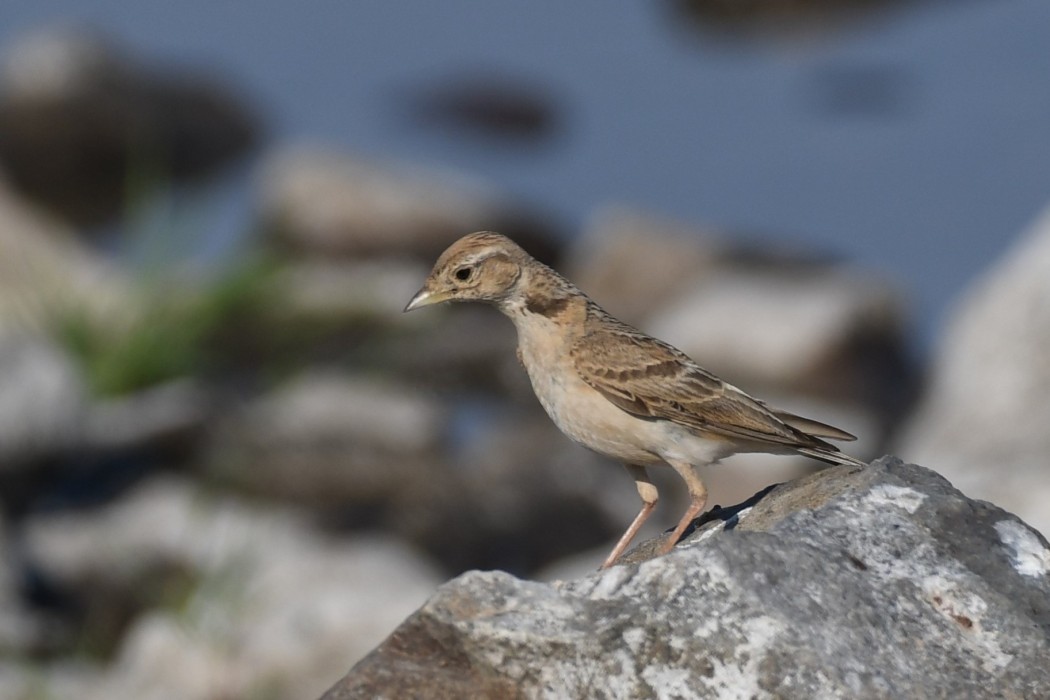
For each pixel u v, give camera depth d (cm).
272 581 1427
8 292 2058
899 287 2200
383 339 2061
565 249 2478
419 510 1694
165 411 1795
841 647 541
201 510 1614
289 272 2128
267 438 1780
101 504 1653
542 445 1800
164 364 1889
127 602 1473
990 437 1580
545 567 1641
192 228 2269
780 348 2023
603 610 553
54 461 1647
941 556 583
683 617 546
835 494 635
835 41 3022
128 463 1722
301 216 2406
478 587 562
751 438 744
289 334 2022
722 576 556
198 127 2772
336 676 1249
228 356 2000
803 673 532
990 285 1764
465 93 2931
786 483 686
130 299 1981
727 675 536
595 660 543
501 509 1686
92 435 1706
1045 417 1562
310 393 1881
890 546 583
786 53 3008
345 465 1745
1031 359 1625
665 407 749
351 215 2397
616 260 2331
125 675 1308
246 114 2850
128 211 2623
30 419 1622
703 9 3152
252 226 2488
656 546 727
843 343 2025
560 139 2827
